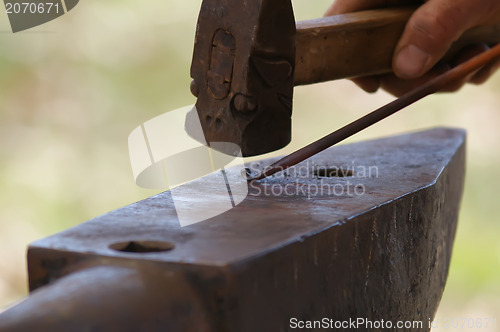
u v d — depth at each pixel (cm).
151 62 322
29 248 105
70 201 296
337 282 109
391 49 132
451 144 139
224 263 101
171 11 328
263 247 104
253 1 118
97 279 101
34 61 315
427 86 127
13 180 295
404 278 116
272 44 119
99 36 322
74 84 315
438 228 124
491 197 299
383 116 125
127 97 317
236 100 120
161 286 101
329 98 316
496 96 315
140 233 107
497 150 308
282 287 105
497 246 284
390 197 115
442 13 130
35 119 310
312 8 322
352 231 110
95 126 312
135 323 100
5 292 264
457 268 273
